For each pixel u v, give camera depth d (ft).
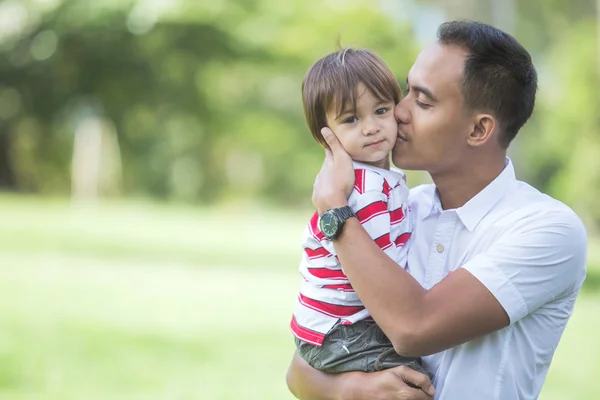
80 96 78.89
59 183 118.73
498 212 9.43
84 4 67.31
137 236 64.18
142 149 113.80
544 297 9.00
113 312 34.04
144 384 23.75
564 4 95.20
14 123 93.71
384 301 8.82
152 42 71.97
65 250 52.75
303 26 80.84
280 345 29.30
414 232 9.94
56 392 22.53
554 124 92.32
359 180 9.55
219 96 92.79
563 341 31.22
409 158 9.71
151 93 78.95
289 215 115.96
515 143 53.31
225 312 35.04
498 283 8.79
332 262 9.53
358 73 9.64
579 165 88.07
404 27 89.97
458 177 9.67
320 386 9.64
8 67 74.38
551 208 9.20
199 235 68.13
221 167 136.05
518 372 9.15
